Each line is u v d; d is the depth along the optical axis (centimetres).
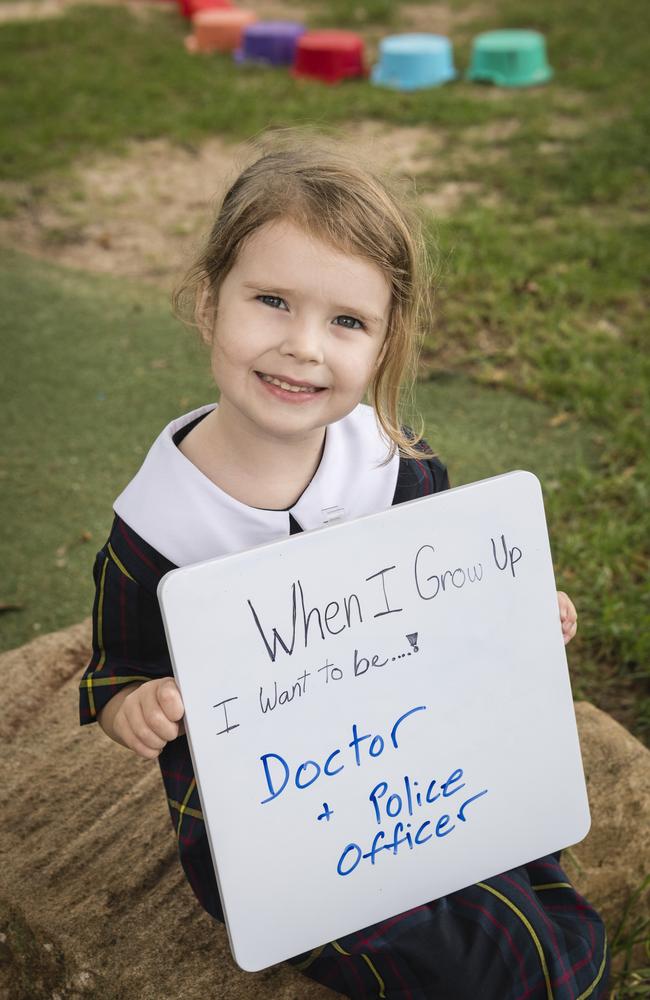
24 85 812
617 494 372
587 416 421
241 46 900
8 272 542
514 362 460
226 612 148
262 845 156
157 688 153
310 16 1035
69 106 770
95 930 188
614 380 436
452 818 170
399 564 159
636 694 297
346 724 159
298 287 148
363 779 162
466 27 982
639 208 606
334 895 162
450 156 683
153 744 153
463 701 168
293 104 769
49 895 194
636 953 221
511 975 166
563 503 367
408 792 166
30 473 389
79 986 184
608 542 339
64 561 347
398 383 173
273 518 166
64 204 620
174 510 164
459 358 461
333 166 157
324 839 160
